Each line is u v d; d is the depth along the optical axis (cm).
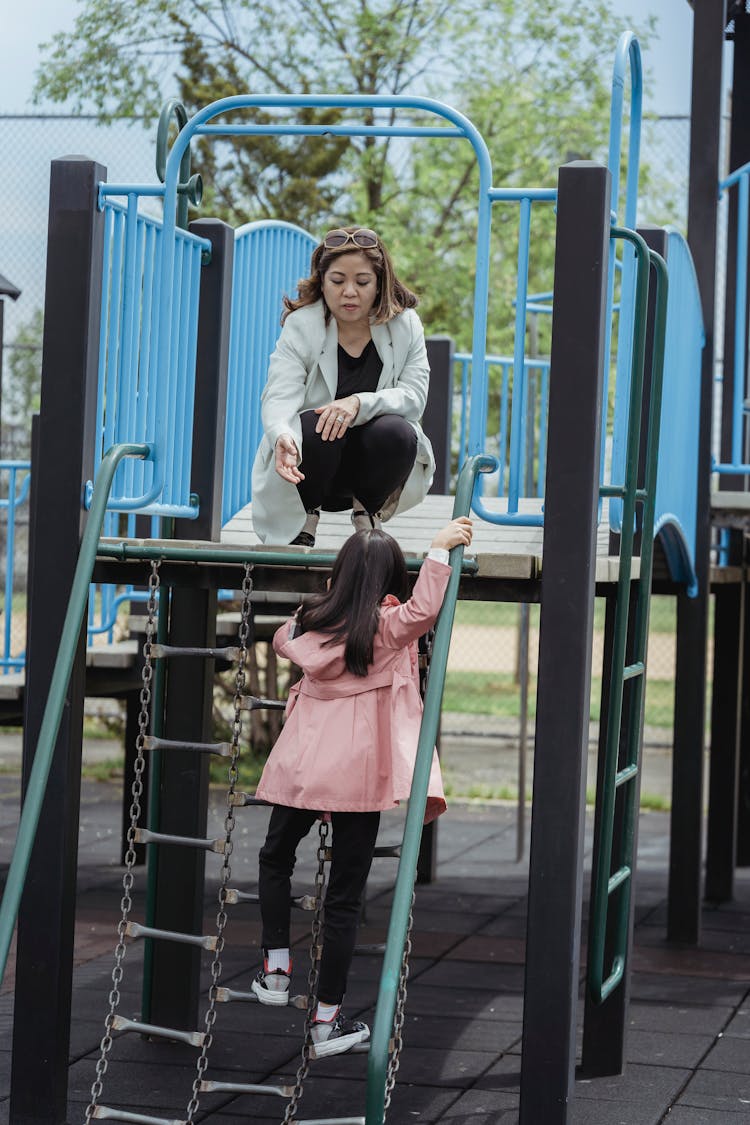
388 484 436
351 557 388
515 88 1316
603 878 427
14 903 361
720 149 648
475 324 412
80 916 693
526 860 866
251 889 765
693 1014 552
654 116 1306
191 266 455
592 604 390
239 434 555
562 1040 387
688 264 585
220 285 471
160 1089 452
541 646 389
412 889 338
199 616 486
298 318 444
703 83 649
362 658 378
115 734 1278
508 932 683
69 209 404
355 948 391
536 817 389
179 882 492
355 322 443
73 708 405
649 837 948
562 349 388
